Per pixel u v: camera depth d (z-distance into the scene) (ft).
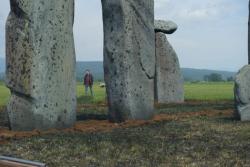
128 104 58.75
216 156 39.47
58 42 51.52
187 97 108.68
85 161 37.81
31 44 49.39
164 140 45.91
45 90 50.44
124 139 46.03
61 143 43.73
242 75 60.18
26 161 26.13
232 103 88.58
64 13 51.98
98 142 44.39
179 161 37.91
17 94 49.85
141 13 60.29
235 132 50.60
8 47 49.85
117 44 58.59
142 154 40.11
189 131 51.31
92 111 73.31
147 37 61.16
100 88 157.28
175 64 97.25
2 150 40.78
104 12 59.21
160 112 70.64
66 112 52.70
